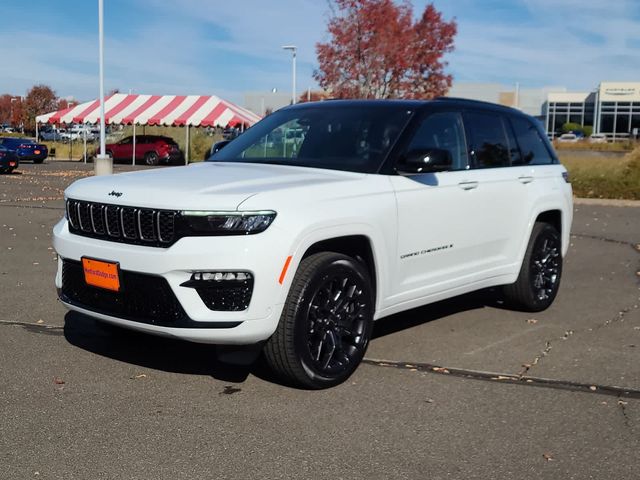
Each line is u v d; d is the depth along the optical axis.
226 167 5.24
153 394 4.43
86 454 3.59
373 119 5.50
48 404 4.23
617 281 8.49
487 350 5.55
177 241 4.16
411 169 5.08
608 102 74.62
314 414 4.17
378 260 4.87
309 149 5.45
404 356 5.35
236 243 4.10
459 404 4.39
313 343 4.51
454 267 5.71
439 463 3.58
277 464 3.53
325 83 26.31
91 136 48.88
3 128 80.19
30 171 30.05
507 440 3.88
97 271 4.45
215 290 4.14
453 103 5.91
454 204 5.53
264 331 4.21
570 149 45.50
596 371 5.08
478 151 6.02
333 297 4.59
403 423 4.07
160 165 37.81
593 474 3.50
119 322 4.45
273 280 4.17
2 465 3.46
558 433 3.98
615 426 4.09
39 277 7.90
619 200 20.03
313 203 4.42
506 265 6.31
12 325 5.92
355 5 25.33
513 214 6.28
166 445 3.71
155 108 37.03
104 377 4.71
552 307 7.09
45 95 68.00
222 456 3.60
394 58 25.39
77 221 4.71
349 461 3.58
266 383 4.66
